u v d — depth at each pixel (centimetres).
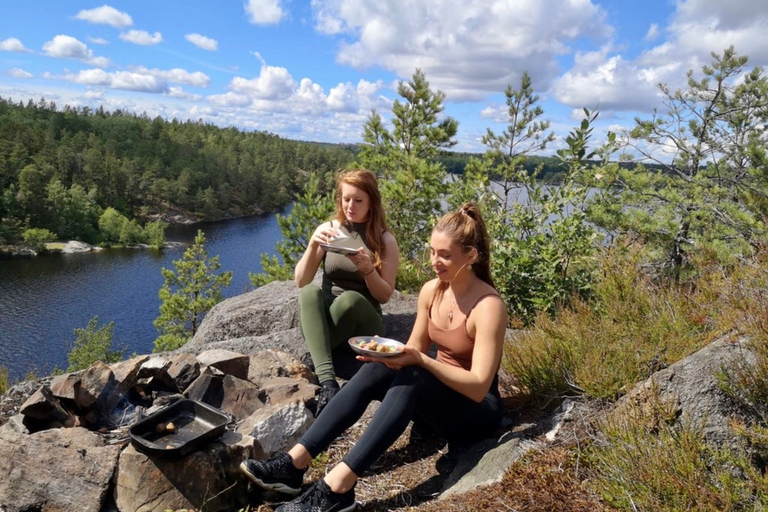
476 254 236
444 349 248
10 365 3872
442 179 759
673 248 684
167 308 3628
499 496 204
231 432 244
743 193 761
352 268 333
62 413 257
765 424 203
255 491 232
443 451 261
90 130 13750
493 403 246
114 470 225
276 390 289
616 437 209
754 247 505
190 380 293
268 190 13275
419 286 624
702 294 306
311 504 209
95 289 6050
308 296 310
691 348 253
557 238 479
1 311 4994
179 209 10944
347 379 342
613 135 517
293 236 837
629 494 185
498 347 229
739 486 177
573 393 268
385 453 265
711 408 211
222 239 9212
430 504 217
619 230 635
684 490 178
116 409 269
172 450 215
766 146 784
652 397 224
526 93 980
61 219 8356
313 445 222
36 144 10738
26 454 233
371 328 330
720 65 838
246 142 16388
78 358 3238
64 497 223
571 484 204
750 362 218
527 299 467
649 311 310
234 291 5844
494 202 580
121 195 10475
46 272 6544
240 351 376
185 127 16662
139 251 8156
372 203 333
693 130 831
